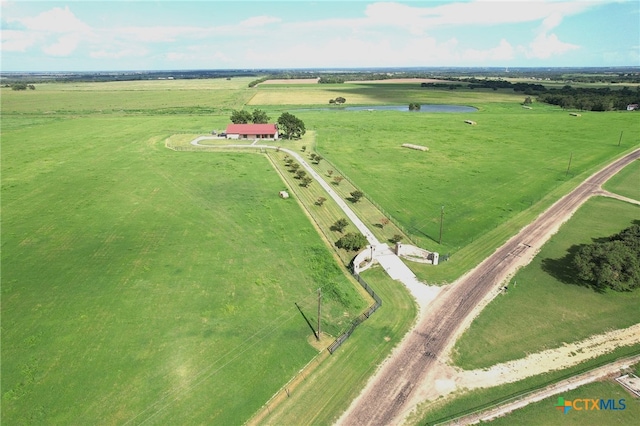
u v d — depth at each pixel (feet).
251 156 359.25
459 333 135.74
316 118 589.73
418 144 417.28
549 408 107.34
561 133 463.42
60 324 138.82
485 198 260.62
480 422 103.65
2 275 168.04
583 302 151.84
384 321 142.41
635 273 153.99
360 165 337.72
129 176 297.74
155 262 179.01
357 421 104.01
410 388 113.70
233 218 225.97
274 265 178.60
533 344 130.52
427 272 174.19
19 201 249.55
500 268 176.35
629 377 117.19
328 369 121.08
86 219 223.51
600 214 233.14
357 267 175.01
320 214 234.99
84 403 108.68
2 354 125.29
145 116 605.31
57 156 354.13
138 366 121.08
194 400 110.11
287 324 140.97
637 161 340.18
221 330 136.87
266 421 104.27
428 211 241.14
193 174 303.48
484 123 541.34
